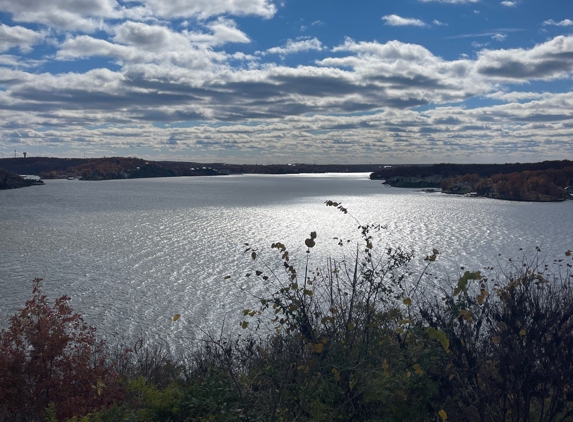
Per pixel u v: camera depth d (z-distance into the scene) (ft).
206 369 23.72
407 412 15.98
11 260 115.96
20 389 24.54
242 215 237.45
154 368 32.48
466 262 104.99
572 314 15.89
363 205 312.71
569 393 15.37
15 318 26.76
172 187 557.74
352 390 16.14
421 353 16.61
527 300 17.04
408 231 173.58
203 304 79.10
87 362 26.58
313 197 392.27
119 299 82.74
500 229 181.68
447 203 332.80
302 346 16.96
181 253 125.70
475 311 18.03
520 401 15.81
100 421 18.33
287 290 19.58
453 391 16.35
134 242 145.48
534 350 15.83
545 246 135.33
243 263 109.60
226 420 15.26
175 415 17.08
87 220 209.26
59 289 89.25
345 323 18.56
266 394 15.80
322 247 127.24
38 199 345.72
